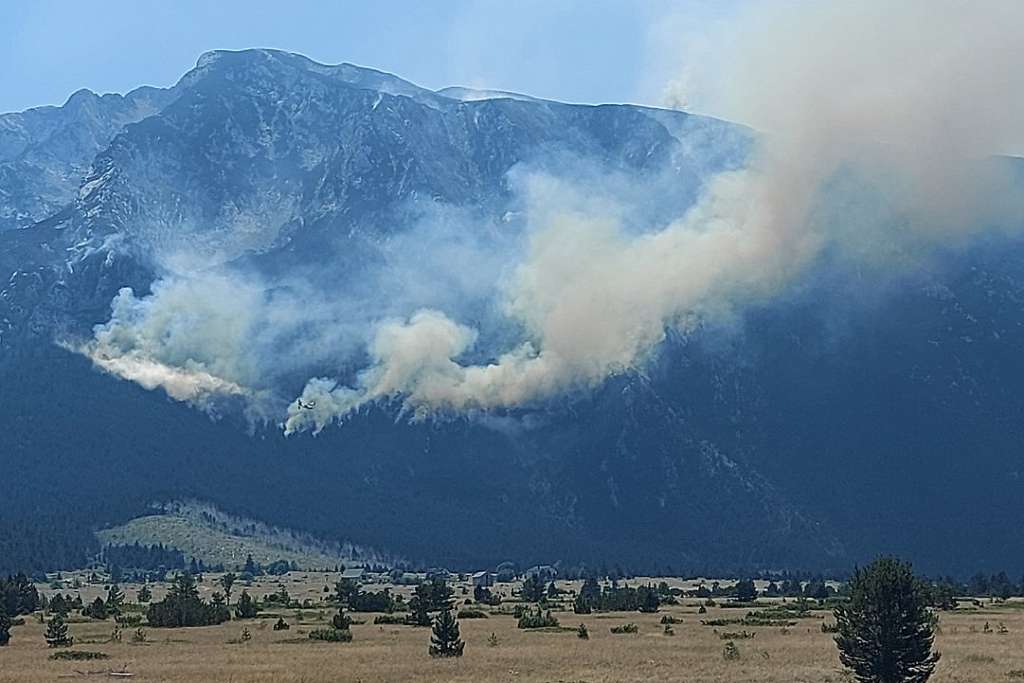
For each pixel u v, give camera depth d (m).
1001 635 167.12
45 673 126.06
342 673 122.25
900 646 99.25
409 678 117.38
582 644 161.00
